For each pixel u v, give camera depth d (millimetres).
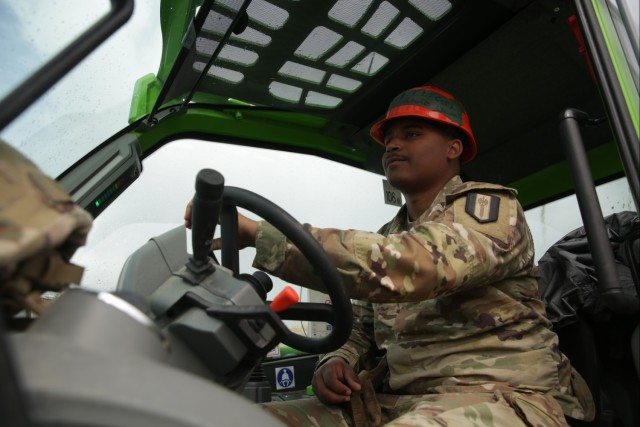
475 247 1307
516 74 1866
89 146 1599
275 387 2334
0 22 910
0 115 542
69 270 697
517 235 1452
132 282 916
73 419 470
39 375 489
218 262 1149
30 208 580
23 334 575
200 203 873
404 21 1671
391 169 1763
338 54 1793
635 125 1017
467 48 1797
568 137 1226
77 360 528
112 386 505
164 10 1517
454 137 1814
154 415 503
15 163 622
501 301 1471
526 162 2232
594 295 1660
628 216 1671
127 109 1691
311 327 2385
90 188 1522
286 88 1947
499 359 1414
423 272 1208
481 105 2018
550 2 1604
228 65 1816
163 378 558
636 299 1098
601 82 1062
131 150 1729
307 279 1179
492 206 1463
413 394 1517
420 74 1915
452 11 1643
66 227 604
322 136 2234
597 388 1607
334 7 1601
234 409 590
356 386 1519
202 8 1483
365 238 1216
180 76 1714
